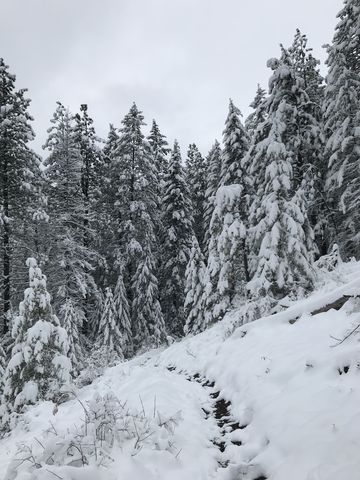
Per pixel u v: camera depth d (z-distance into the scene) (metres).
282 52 19.91
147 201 26.31
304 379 5.51
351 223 19.77
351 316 7.00
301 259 12.02
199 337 12.87
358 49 20.73
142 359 14.69
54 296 21.67
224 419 6.09
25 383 9.95
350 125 19.22
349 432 3.70
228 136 19.41
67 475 3.61
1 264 19.58
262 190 15.15
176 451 4.52
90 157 26.31
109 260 26.56
